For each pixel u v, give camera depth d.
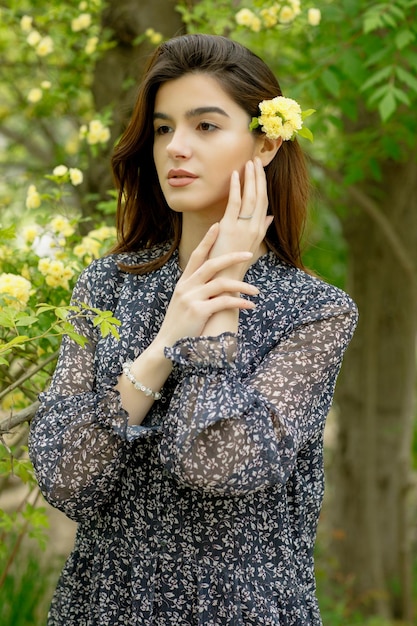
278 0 2.52
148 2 2.92
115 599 1.35
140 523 1.34
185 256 1.46
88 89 3.27
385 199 3.99
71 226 2.10
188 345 1.24
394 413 4.41
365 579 4.38
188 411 1.23
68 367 1.42
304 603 1.40
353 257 4.27
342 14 2.73
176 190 1.37
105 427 1.28
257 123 1.36
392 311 4.28
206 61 1.35
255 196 1.36
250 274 1.42
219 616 1.31
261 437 1.23
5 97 3.92
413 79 2.54
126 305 1.43
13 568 3.12
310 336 1.33
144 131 1.45
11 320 1.48
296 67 3.11
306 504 1.42
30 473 1.91
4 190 3.67
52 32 2.96
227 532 1.32
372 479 4.30
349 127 3.73
